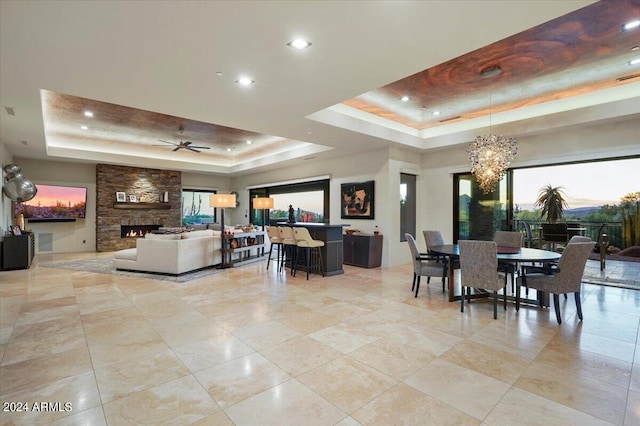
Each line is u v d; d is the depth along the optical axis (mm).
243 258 7680
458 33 2547
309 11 2262
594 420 1872
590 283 5250
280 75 3357
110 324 3434
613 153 5055
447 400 2074
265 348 2846
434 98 5324
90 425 1825
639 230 6074
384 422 1857
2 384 2250
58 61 3012
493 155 4902
